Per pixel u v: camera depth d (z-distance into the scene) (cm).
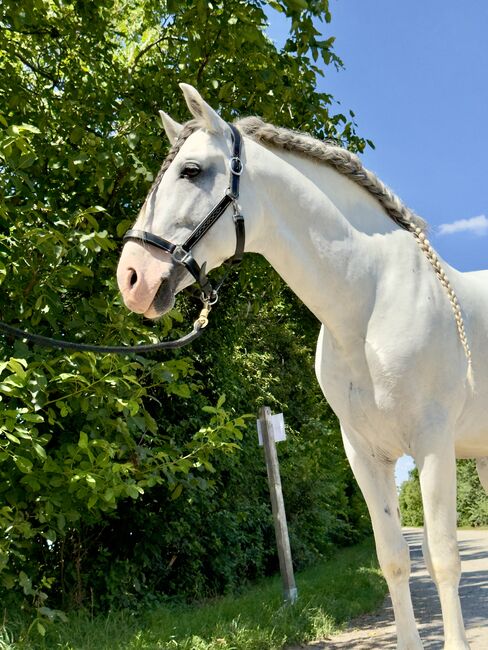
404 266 260
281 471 1205
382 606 733
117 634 481
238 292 803
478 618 595
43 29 581
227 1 555
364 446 271
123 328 428
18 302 437
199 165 245
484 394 273
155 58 686
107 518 675
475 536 2456
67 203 539
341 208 265
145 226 243
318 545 1477
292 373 1404
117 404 418
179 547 754
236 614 569
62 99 548
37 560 616
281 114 636
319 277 256
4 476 423
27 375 370
